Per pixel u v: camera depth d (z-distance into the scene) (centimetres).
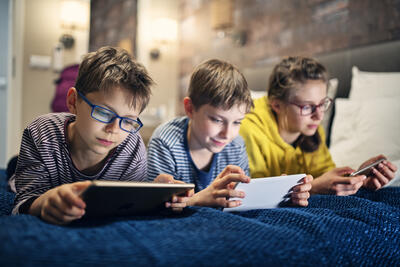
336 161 167
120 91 82
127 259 49
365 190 125
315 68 139
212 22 319
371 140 157
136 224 67
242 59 293
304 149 150
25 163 90
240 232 64
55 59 333
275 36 258
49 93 332
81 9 341
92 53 92
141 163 107
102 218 73
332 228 74
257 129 149
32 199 80
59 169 94
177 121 128
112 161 101
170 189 76
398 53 175
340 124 177
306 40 231
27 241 50
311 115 140
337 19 210
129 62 89
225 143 109
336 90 201
